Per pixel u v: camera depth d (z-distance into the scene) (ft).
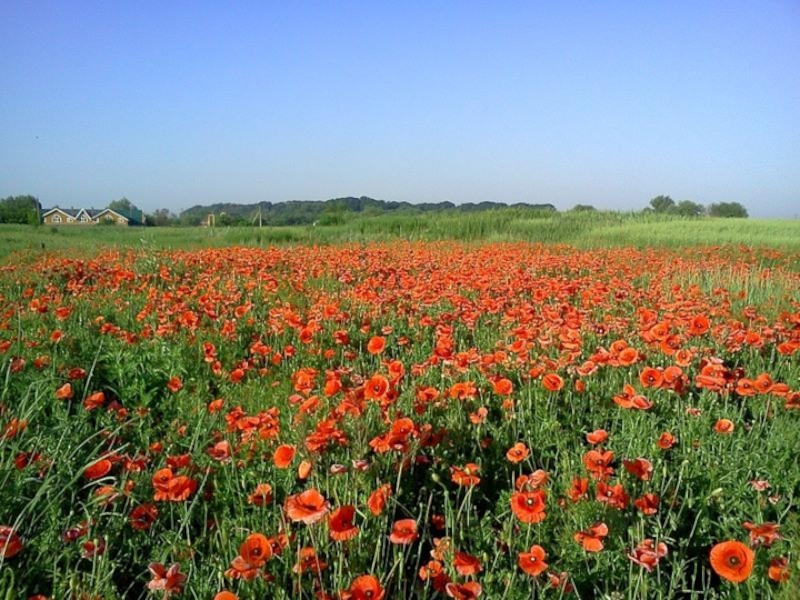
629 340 22.25
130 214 288.71
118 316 28.25
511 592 9.40
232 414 13.43
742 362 21.49
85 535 10.19
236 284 35.29
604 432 12.40
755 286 37.24
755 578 9.71
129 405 17.56
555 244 79.15
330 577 9.55
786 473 12.85
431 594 9.96
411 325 26.35
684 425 15.11
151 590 8.93
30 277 38.06
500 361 17.80
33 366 18.56
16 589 9.21
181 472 11.48
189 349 22.06
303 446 11.92
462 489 12.91
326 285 37.81
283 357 21.83
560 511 11.62
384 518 10.62
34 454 11.85
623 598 9.42
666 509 11.99
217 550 10.61
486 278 34.01
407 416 14.52
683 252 66.08
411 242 86.58
